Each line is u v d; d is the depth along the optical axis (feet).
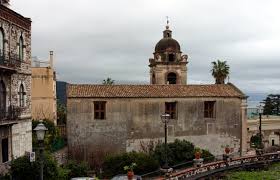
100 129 150.61
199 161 126.72
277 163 144.56
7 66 107.45
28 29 127.54
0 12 105.60
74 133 148.25
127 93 154.71
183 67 206.08
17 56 117.80
